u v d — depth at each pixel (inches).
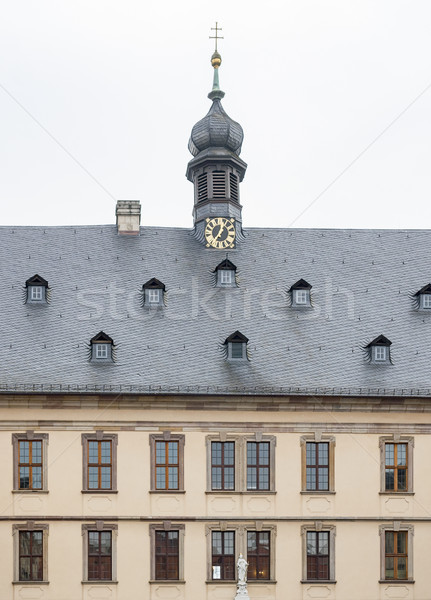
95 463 1768.0
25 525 1729.8
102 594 1723.7
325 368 1841.8
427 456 1797.5
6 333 1866.4
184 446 1774.1
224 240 2112.5
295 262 2089.1
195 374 1809.8
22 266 2030.0
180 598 1732.3
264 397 1782.7
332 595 1745.8
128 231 2130.9
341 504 1774.1
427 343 1905.8
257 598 1740.9
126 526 1745.8
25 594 1713.8
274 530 1759.4
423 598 1752.0
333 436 1793.8
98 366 1811.0
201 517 1753.2
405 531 1774.1
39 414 1764.3
